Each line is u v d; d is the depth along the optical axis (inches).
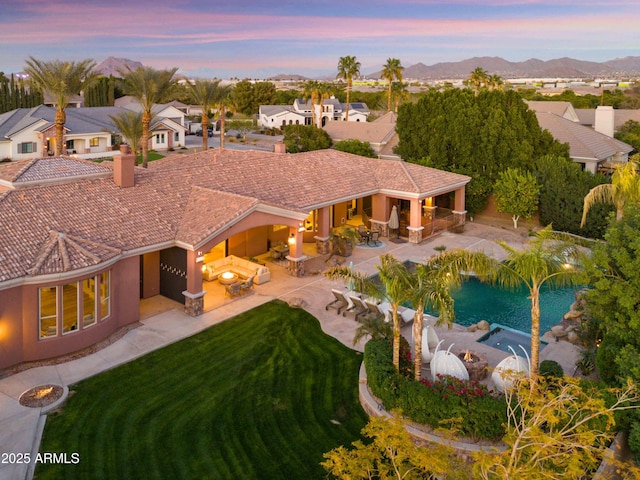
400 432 373.1
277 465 518.0
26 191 860.0
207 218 919.7
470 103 1526.8
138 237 837.2
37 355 696.4
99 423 574.2
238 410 606.2
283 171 1263.5
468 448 514.3
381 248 1256.8
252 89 5359.3
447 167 1555.1
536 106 2363.4
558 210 1379.2
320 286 1000.2
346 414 605.3
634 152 2075.5
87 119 2800.2
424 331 702.5
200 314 863.7
